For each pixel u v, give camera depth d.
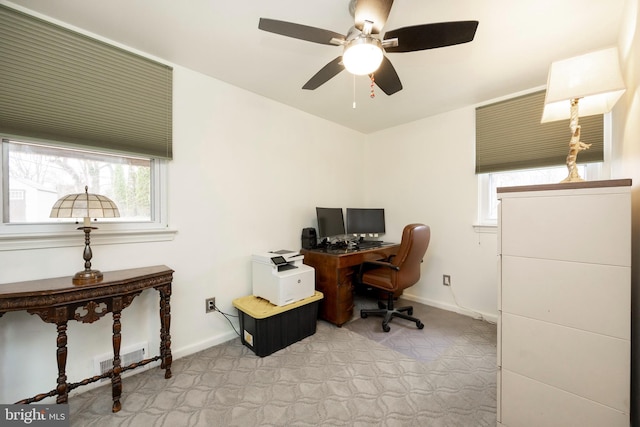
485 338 2.28
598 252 1.03
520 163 2.41
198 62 1.97
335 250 2.74
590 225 1.05
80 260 1.61
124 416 1.41
